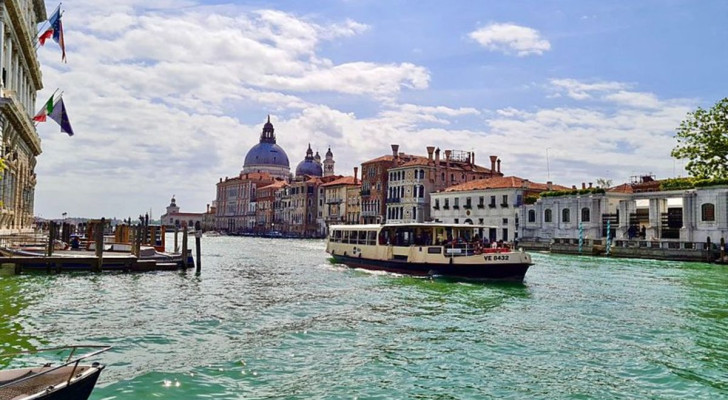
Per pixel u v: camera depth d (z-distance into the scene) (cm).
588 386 1187
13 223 3681
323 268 3794
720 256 4306
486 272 2875
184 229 3406
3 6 2933
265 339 1552
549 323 1823
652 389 1175
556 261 4591
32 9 4478
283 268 3803
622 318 1922
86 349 1398
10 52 3256
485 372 1274
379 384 1180
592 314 1997
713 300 2347
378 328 1714
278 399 1081
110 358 1331
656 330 1725
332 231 4200
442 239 3269
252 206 15838
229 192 17325
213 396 1087
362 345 1500
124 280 2777
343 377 1222
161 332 1617
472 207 7475
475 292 2539
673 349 1494
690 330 1730
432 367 1305
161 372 1220
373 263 3544
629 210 5572
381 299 2302
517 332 1683
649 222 5403
